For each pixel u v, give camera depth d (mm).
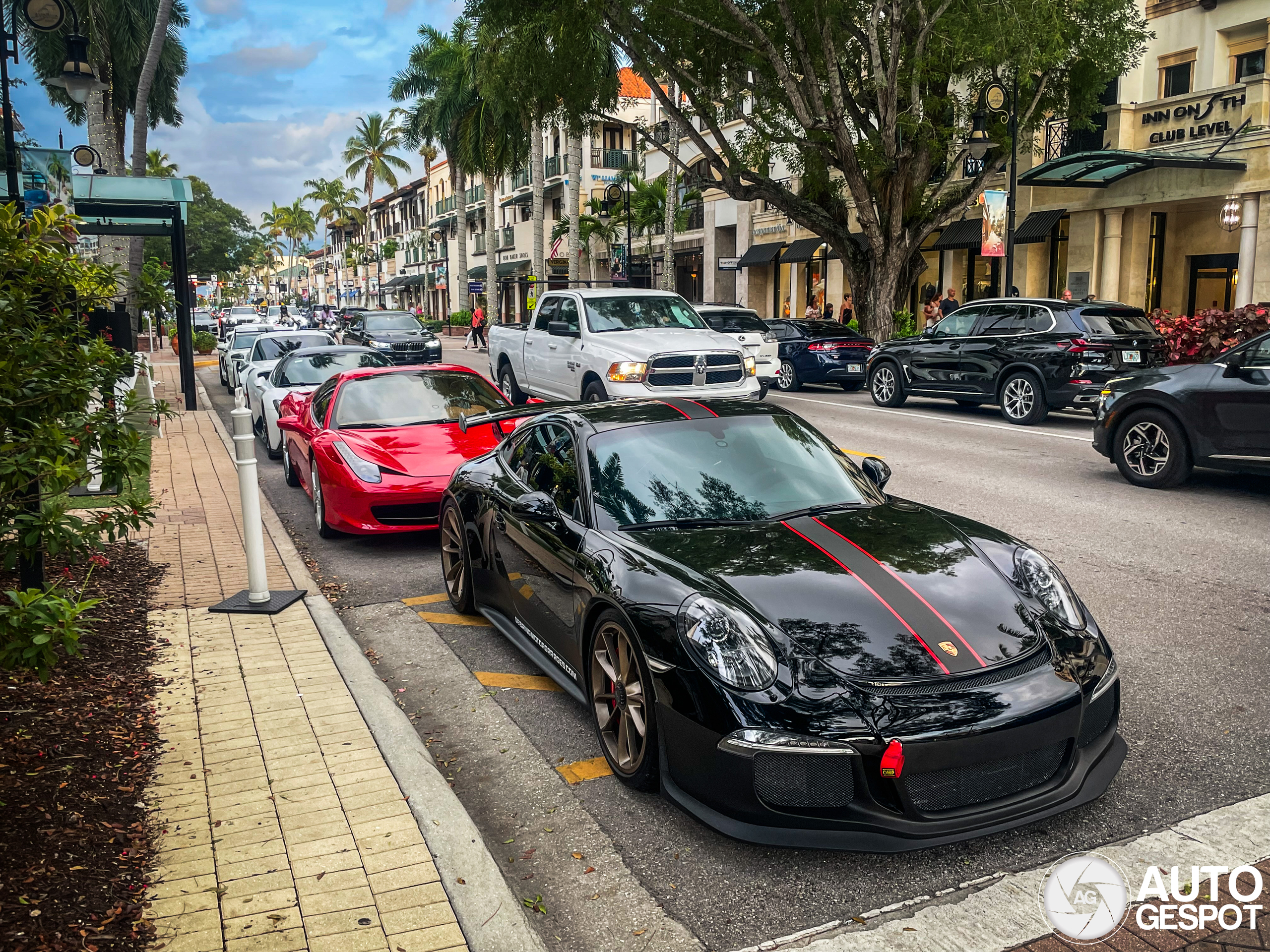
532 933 2881
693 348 12719
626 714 3820
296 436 9312
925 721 3082
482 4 20453
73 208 16547
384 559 7707
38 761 3855
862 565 3723
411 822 3475
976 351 15141
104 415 4102
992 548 3994
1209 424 8953
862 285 22219
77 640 3080
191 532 8070
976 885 3113
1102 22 19000
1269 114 18984
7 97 8203
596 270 52125
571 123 21484
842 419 15500
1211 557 6980
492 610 5703
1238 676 4785
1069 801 3258
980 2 17469
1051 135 23266
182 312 17453
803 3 17703
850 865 3270
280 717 4402
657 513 4309
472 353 36312
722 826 3236
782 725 3123
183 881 3094
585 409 5293
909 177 21000
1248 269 19672
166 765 3928
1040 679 3270
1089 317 13930
